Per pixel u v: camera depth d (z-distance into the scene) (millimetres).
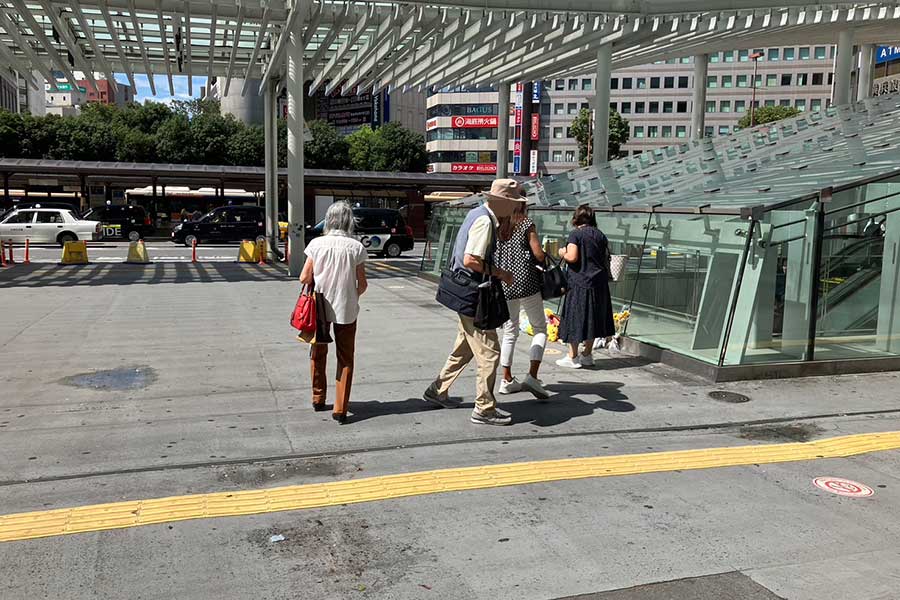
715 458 4875
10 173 36406
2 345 8680
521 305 6473
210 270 19641
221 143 54781
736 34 16984
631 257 9438
